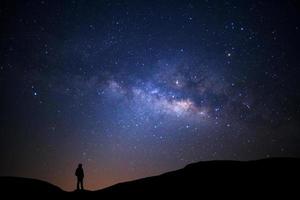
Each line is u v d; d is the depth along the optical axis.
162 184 17.92
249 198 13.87
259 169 17.64
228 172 18.05
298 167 17.27
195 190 15.97
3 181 20.83
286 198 13.34
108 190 18.56
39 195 18.19
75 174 21.41
